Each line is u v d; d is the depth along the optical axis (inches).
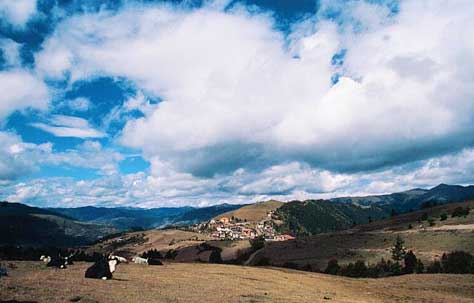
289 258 6633.9
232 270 2539.4
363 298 1782.7
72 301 1016.9
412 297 1870.1
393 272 4079.7
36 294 1063.6
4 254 2758.4
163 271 2123.5
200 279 1856.5
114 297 1123.3
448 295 1967.3
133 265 2427.4
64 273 1659.7
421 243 5664.4
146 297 1178.6
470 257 3806.6
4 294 1021.8
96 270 1562.5
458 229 6033.5
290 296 1539.1
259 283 1910.7
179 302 1154.7
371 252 5856.3
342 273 4276.6
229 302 1243.8
